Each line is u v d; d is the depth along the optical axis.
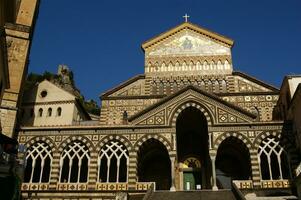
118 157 42.31
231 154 47.19
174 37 57.91
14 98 44.75
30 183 41.25
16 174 28.22
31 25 50.34
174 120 43.34
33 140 43.56
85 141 43.12
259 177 39.53
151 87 54.72
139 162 44.34
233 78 54.22
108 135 43.28
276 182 39.12
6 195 26.98
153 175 47.12
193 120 46.38
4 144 29.94
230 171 46.59
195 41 57.44
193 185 46.22
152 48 57.41
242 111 42.81
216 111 43.19
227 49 56.44
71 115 54.78
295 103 40.47
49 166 44.72
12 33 48.62
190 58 56.19
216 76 54.66
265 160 44.09
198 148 48.44
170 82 54.88
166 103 44.31
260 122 41.97
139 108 52.62
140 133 43.06
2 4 28.39
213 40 57.25
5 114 43.34
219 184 45.34
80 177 44.19
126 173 42.84
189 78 54.88
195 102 43.91
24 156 35.19
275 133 41.47
